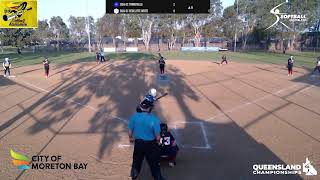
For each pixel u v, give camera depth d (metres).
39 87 19.41
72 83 21.25
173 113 12.84
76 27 108.31
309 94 17.30
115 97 16.34
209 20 76.81
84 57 48.53
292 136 9.93
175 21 74.38
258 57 48.38
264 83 21.34
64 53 61.81
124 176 7.09
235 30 72.56
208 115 12.54
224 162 7.92
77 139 9.56
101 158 8.11
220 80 22.80
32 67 32.38
